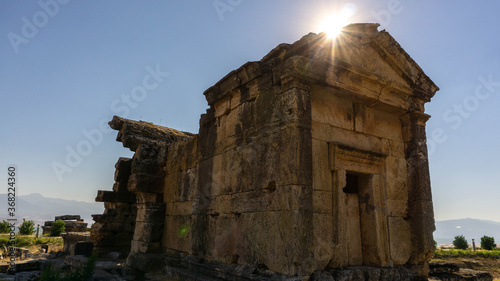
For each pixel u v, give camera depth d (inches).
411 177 348.8
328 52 291.0
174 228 444.8
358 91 310.3
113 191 610.5
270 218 271.6
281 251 252.4
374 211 310.3
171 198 472.4
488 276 379.9
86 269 336.8
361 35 319.9
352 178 332.8
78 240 663.1
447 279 350.9
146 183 489.7
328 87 292.7
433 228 335.3
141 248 462.3
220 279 301.4
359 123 324.5
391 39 337.1
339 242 273.3
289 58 276.1
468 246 1202.6
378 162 326.3
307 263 241.3
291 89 274.4
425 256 326.3
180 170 460.1
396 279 293.9
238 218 315.9
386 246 307.3
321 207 273.7
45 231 1186.0
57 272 321.7
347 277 261.1
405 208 342.0
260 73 312.8
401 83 354.3
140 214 492.1
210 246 348.2
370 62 330.3
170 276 362.3
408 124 364.5
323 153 287.7
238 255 304.8
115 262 501.7
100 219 588.4
